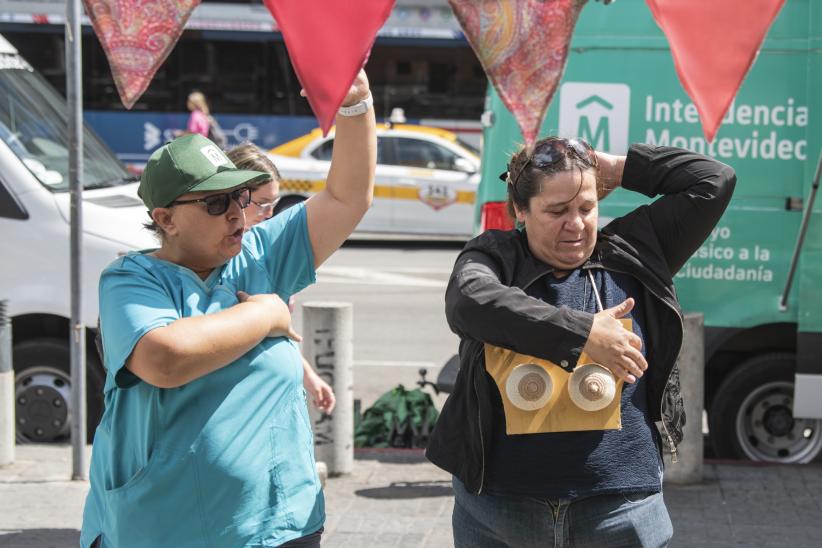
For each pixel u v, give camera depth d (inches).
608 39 271.4
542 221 124.0
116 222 293.6
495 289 119.6
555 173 122.3
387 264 676.1
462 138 863.1
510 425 121.4
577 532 123.1
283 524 119.7
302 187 733.3
